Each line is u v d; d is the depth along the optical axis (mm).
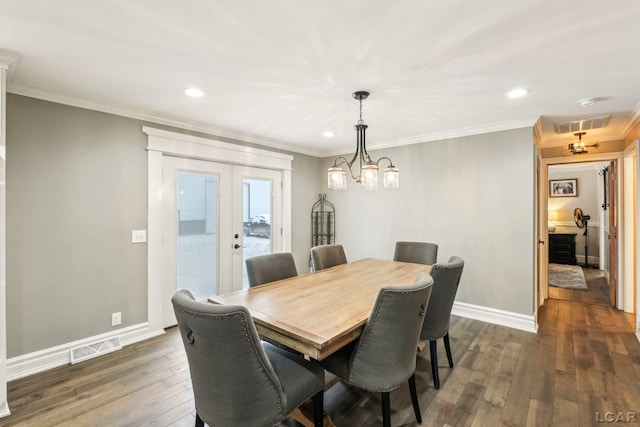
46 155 2410
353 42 1688
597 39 1632
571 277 5465
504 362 2504
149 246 3004
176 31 1595
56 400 2008
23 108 2301
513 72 2041
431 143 3842
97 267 2682
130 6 1386
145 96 2502
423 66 1962
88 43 1712
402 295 1512
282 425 1817
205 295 3559
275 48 1760
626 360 2512
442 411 1903
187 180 3393
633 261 3658
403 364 1635
